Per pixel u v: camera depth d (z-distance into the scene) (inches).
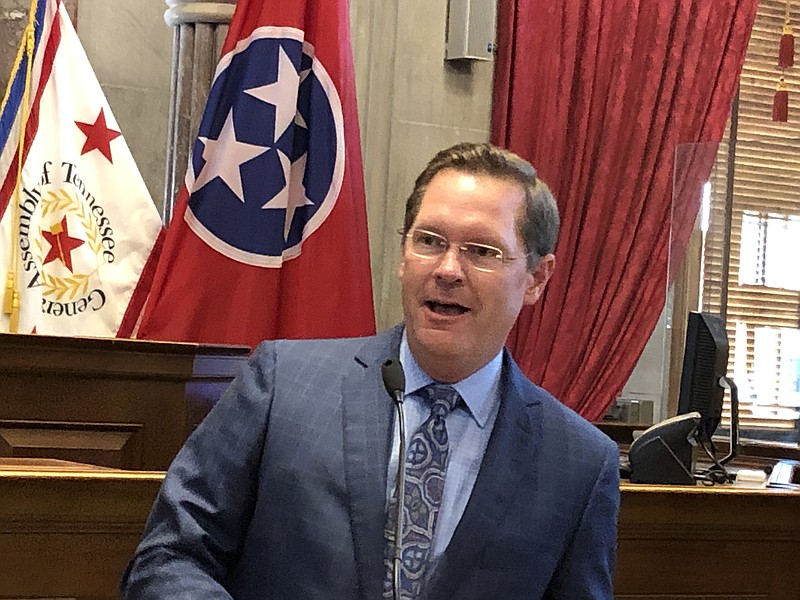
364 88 188.1
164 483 64.6
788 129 210.8
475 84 194.9
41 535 73.9
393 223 190.2
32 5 148.3
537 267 67.4
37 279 143.4
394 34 189.3
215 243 149.6
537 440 66.5
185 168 171.5
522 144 190.2
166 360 115.4
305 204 153.6
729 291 175.0
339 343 68.9
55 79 148.6
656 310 195.2
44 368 111.3
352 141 155.9
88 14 180.5
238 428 64.9
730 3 199.3
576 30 190.7
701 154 186.9
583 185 191.9
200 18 168.7
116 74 182.4
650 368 199.5
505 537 63.2
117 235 150.0
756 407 130.3
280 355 67.5
